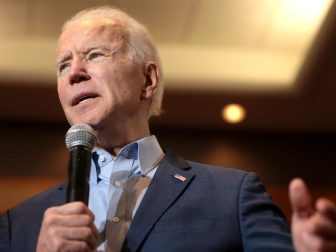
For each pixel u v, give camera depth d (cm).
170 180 161
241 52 498
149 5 433
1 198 502
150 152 169
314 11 434
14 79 484
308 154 547
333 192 532
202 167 170
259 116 535
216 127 554
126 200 155
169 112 533
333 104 511
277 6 434
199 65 494
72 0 431
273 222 150
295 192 109
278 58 500
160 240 144
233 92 499
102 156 166
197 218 150
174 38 478
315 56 455
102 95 170
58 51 182
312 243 107
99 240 146
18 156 523
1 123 534
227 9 438
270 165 543
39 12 445
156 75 189
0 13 447
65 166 523
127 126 173
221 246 145
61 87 173
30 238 157
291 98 504
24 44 487
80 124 148
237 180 162
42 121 539
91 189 161
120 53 180
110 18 188
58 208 122
